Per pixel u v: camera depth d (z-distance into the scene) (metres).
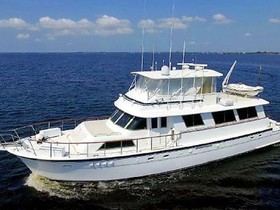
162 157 18.28
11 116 32.72
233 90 23.72
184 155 18.92
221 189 17.86
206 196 17.14
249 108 21.88
